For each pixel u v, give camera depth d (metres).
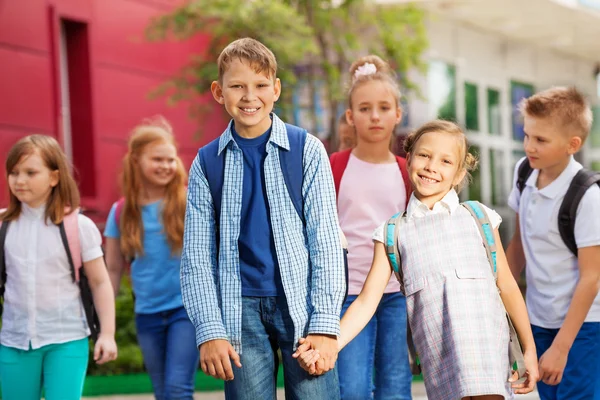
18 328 6.33
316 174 4.88
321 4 17.27
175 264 7.54
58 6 15.98
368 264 6.55
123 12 17.38
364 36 18.00
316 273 4.77
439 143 5.01
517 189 6.67
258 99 4.81
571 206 6.18
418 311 4.94
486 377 4.74
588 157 21.09
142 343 7.66
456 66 20.36
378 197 6.64
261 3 16.25
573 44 22.62
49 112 15.73
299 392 4.86
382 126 6.70
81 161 16.64
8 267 6.38
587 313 6.13
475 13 19.34
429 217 5.03
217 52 17.94
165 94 18.36
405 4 17.53
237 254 4.83
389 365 6.48
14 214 6.41
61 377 6.32
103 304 6.52
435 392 4.88
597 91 24.31
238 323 4.79
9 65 15.10
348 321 4.92
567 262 6.27
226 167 4.89
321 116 18.17
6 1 15.05
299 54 16.52
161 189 7.66
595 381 6.33
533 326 6.48
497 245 5.06
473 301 4.86
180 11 17.03
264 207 4.85
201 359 4.71
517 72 22.36
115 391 11.48
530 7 18.78
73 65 16.67
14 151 6.31
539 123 6.27
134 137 7.64
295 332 4.75
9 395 6.39
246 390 4.82
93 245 6.46
